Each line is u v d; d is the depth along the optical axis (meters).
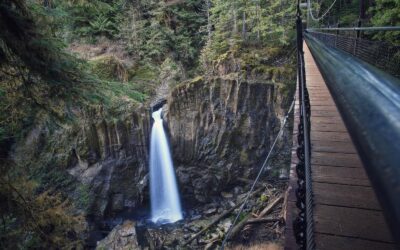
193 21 23.05
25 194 5.04
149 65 20.06
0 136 5.73
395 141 0.38
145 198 16.34
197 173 16.75
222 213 15.10
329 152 3.63
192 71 20.91
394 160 0.35
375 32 9.02
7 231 4.83
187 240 13.79
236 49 17.66
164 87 18.53
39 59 4.06
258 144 16.28
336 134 4.14
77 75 4.70
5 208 4.56
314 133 4.21
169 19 22.14
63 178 14.27
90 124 14.45
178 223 15.30
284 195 14.53
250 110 16.05
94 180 14.88
